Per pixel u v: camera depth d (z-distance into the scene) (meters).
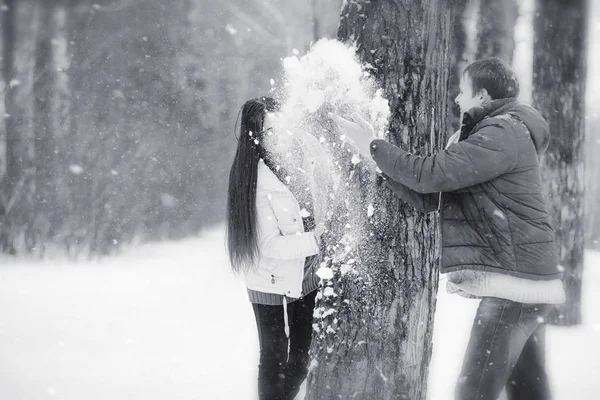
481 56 9.22
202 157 17.02
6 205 13.05
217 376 5.16
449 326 6.88
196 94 16.92
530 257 3.00
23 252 12.70
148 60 15.65
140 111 15.23
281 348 3.85
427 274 3.40
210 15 18.09
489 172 2.96
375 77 3.27
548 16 7.20
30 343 6.14
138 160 14.78
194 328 6.89
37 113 13.76
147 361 5.58
